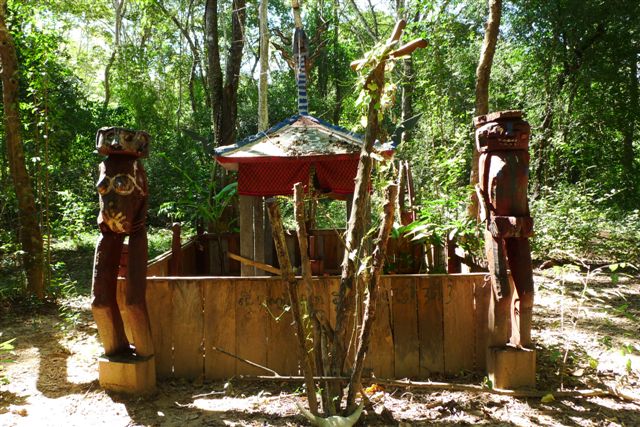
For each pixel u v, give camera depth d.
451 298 4.01
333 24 17.52
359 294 3.65
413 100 14.50
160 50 20.41
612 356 4.40
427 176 10.20
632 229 8.95
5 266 8.20
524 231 3.63
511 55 14.75
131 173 3.69
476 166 7.66
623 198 13.56
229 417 3.37
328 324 3.21
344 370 3.39
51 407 3.56
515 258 3.77
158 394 3.72
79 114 12.79
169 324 4.00
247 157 4.88
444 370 4.00
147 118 17.95
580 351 4.30
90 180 12.97
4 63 6.48
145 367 3.70
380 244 2.96
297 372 3.96
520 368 3.66
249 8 18.69
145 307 3.75
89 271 9.02
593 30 12.50
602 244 8.90
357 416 3.05
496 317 3.75
